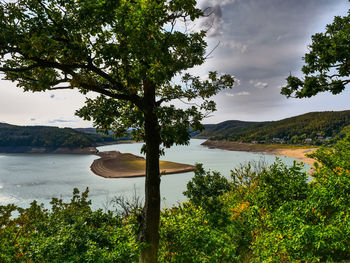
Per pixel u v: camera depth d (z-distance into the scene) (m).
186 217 7.29
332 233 4.46
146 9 4.11
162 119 4.76
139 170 88.12
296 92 9.84
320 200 5.67
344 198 5.38
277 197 7.07
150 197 5.32
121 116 6.54
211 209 9.36
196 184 10.05
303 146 180.50
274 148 189.62
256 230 6.46
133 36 4.07
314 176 8.01
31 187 62.56
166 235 6.36
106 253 5.49
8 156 179.62
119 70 5.19
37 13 4.16
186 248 5.89
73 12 4.39
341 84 8.62
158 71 4.50
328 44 8.64
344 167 7.58
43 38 3.83
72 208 8.94
